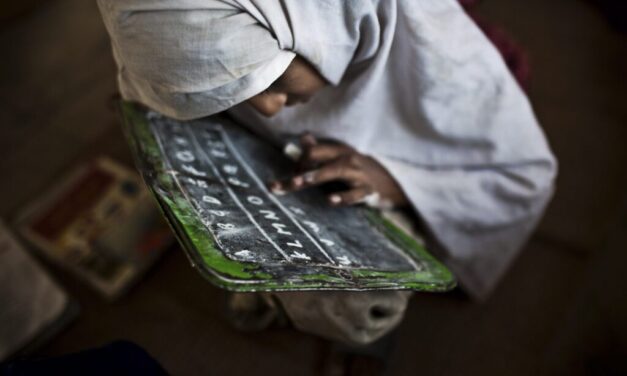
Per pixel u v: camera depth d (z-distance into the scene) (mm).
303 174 972
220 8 698
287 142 1090
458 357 1483
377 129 1080
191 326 1523
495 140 1107
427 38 881
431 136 1092
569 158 1853
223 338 1496
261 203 880
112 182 1797
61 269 1634
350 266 787
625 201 1745
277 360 1457
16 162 1890
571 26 2199
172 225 693
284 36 742
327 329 1014
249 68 738
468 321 1535
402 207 1244
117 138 1910
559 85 2033
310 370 1440
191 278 1600
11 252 1582
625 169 1820
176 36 700
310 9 750
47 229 1707
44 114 2004
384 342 1411
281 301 1020
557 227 1694
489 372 1463
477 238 1319
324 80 866
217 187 855
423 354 1483
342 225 962
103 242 1668
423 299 1567
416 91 975
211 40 701
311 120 1049
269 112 880
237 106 1084
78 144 1917
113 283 1588
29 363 906
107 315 1560
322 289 688
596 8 2236
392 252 939
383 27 839
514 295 1578
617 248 1651
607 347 1489
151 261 1623
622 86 2035
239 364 1458
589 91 2018
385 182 1131
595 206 1740
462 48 933
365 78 929
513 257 1500
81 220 1719
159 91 781
